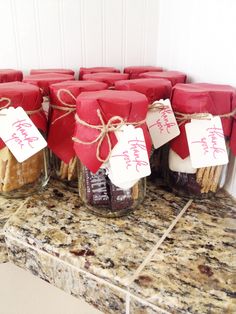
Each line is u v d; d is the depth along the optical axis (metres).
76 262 0.38
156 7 0.79
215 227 0.45
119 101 0.38
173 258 0.38
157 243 0.41
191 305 0.32
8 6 0.64
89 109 0.38
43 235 0.42
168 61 0.77
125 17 0.77
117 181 0.40
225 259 0.39
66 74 0.62
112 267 0.37
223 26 0.52
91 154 0.40
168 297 0.33
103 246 0.40
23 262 0.44
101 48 0.78
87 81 0.53
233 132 0.47
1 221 0.45
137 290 0.34
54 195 0.52
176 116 0.48
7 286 0.45
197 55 0.61
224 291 0.34
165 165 0.55
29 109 0.45
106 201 0.45
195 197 0.52
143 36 0.81
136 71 0.72
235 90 0.47
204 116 0.45
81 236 0.42
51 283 0.42
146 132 0.43
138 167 0.40
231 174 0.53
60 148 0.50
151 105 0.48
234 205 0.51
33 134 0.44
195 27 0.61
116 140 0.39
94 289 0.38
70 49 0.74
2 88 0.45
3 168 0.47
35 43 0.69
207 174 0.49
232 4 0.49
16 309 0.43
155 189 0.55
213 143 0.45
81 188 0.48
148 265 0.37
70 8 0.70
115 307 0.37
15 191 0.50
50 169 0.56
